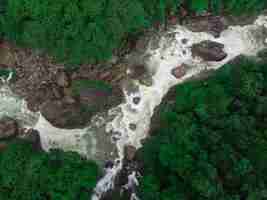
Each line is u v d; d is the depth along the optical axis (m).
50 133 34.81
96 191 33.38
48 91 35.59
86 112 35.28
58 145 34.47
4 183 27.66
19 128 34.66
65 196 27.91
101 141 34.91
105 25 31.92
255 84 31.34
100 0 30.84
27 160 28.53
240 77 32.31
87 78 36.03
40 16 30.66
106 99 35.69
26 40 32.12
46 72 35.97
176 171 28.91
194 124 30.55
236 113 31.14
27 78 35.81
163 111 35.25
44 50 34.03
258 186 26.31
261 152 27.58
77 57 33.56
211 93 32.62
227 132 29.61
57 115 35.00
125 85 36.50
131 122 35.59
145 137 35.25
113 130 35.25
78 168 29.52
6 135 33.84
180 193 27.78
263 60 35.25
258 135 28.89
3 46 35.69
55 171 28.36
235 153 27.88
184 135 29.31
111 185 33.84
